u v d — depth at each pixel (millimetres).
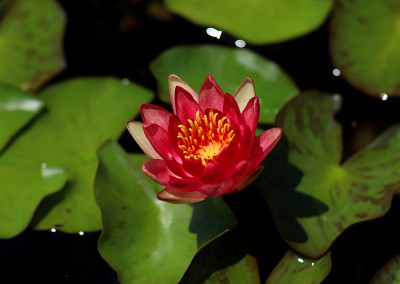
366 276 903
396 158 938
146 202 937
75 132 985
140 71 1030
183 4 1033
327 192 928
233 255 913
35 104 994
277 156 940
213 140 917
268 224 930
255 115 889
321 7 1010
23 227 934
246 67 1000
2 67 1022
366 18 1000
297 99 959
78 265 922
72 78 1021
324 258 902
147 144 911
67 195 951
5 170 964
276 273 901
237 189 907
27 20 1042
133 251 913
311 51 1021
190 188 886
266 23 1013
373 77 986
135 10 1075
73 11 1078
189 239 916
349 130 975
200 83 997
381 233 923
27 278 916
